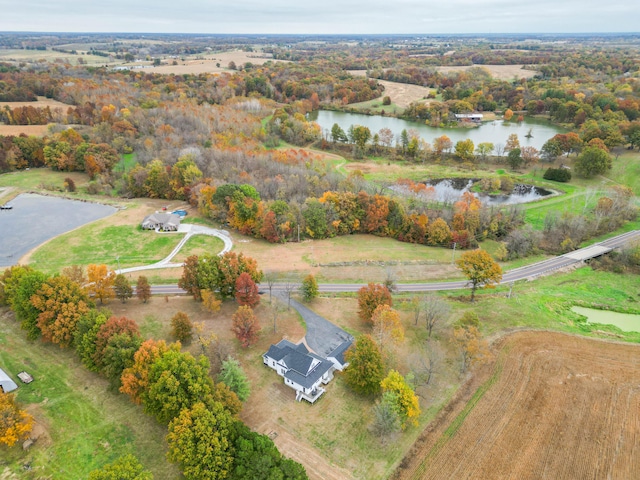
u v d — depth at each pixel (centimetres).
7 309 9919
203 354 7900
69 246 13212
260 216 13800
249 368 8350
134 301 10456
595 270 12256
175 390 6619
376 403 7150
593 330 9581
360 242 14100
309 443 6819
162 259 12575
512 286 11275
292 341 9112
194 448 5978
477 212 14425
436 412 7381
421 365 8219
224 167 17412
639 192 17388
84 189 17550
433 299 9706
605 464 6500
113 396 7600
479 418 7269
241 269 10256
